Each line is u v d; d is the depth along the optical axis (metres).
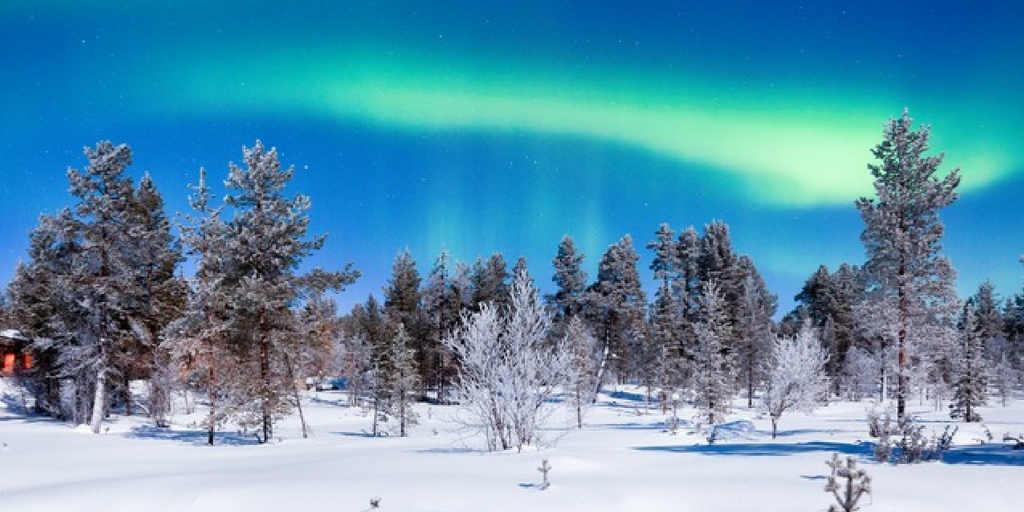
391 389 38.75
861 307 33.31
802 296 83.88
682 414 50.25
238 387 27.09
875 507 7.39
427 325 64.50
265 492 9.60
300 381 32.50
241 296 27.45
